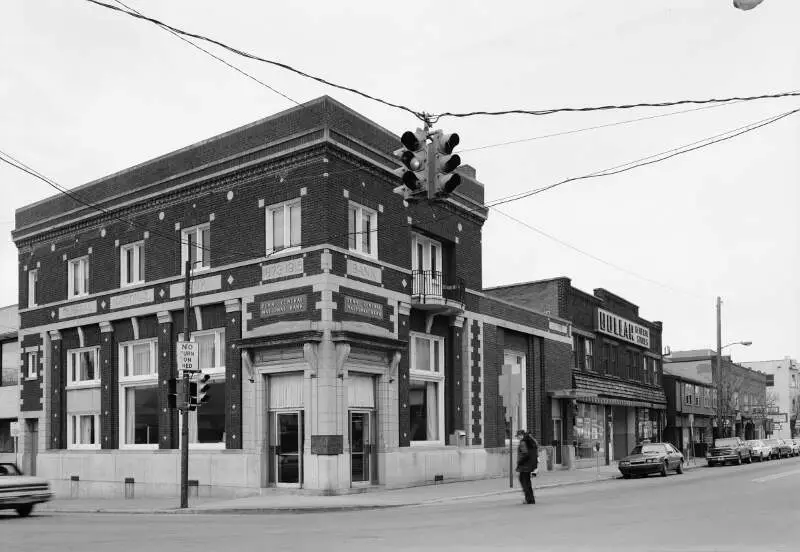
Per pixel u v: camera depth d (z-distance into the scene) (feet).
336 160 91.50
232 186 98.99
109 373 111.24
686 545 43.39
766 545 43.06
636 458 123.03
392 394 95.96
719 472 133.69
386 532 51.80
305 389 88.28
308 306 89.04
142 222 109.50
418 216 104.53
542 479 114.52
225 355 97.40
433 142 43.57
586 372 155.84
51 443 119.34
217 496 94.94
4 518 73.67
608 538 46.73
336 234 90.22
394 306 98.22
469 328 113.19
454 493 88.48
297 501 80.28
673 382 208.74
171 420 102.68
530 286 152.46
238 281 96.58
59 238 122.21
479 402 113.80
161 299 105.09
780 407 378.32
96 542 48.93
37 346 123.85
